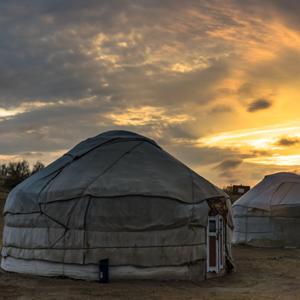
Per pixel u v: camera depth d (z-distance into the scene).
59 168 13.25
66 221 12.02
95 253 11.76
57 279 11.82
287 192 22.64
